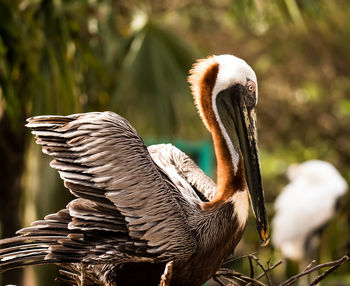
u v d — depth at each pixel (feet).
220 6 63.67
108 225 19.76
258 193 22.07
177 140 43.68
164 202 20.03
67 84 35.88
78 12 38.34
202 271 21.04
